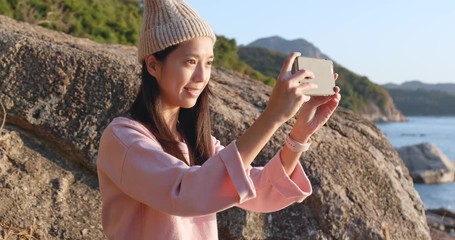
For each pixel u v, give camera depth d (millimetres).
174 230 1789
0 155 3727
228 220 3805
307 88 1643
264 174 2031
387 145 5098
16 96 3934
